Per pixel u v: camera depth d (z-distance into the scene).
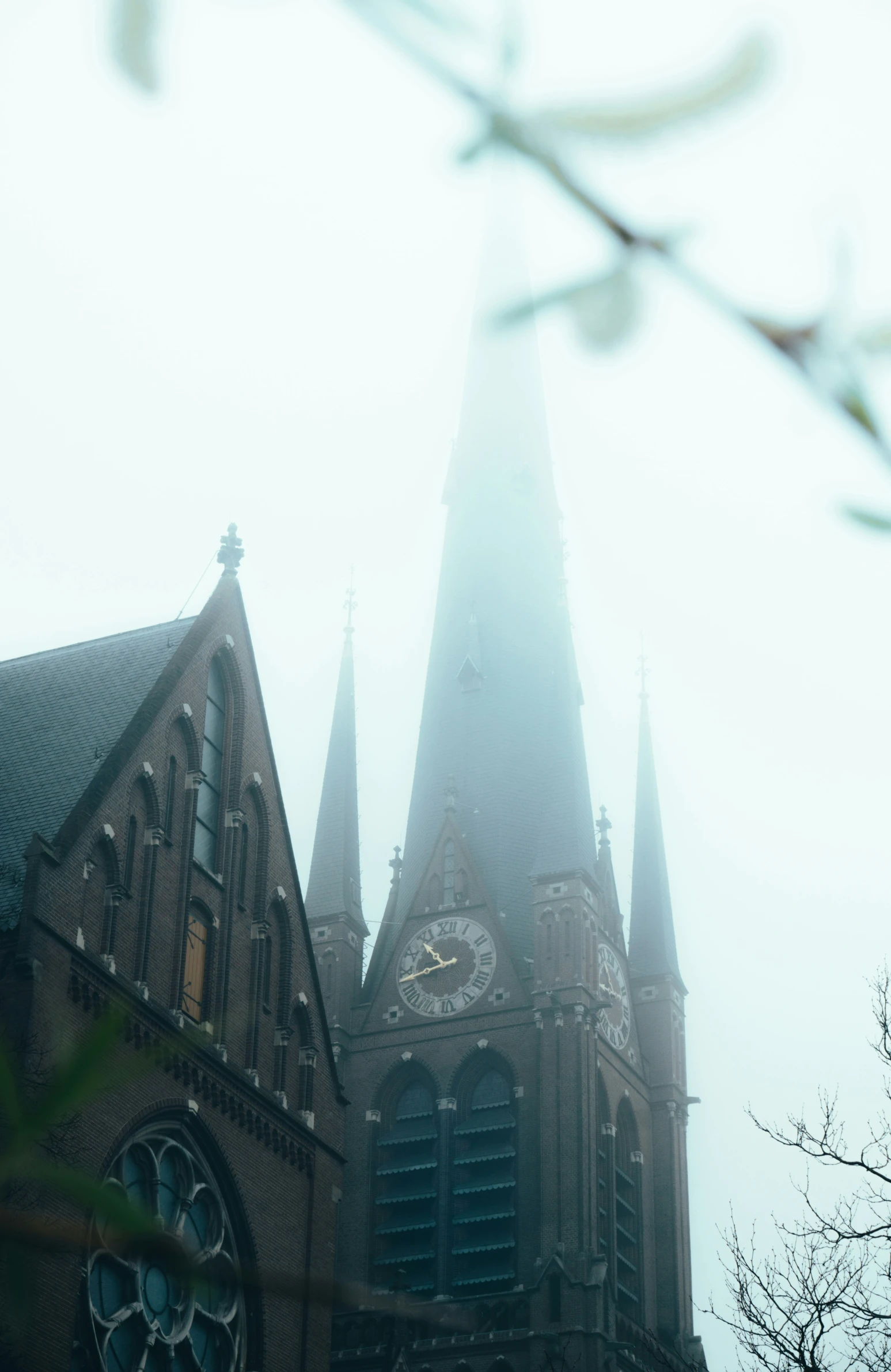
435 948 88.38
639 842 99.38
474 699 97.38
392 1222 82.50
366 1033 87.12
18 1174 3.02
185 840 44.28
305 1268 44.88
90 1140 37.88
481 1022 85.44
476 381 108.31
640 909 96.50
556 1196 79.75
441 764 95.50
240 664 48.25
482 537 102.94
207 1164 42.50
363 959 90.62
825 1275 35.25
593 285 2.74
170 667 45.50
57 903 38.78
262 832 48.09
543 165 2.68
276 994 47.22
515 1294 77.88
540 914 86.31
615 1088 87.19
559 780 89.62
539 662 98.56
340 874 90.75
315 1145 46.78
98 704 45.59
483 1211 80.94
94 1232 3.22
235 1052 44.72
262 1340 41.78
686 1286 87.75
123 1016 3.15
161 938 42.38
